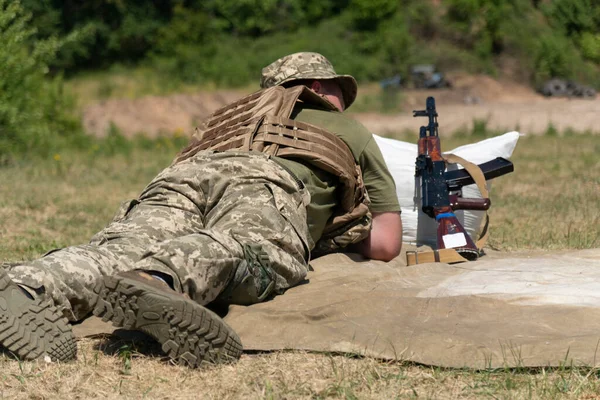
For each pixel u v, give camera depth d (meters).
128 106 41.88
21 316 4.54
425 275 6.40
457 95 47.53
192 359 4.49
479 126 30.64
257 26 56.97
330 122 7.06
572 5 57.00
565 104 45.41
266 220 5.65
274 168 6.14
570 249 8.04
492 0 54.50
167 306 4.36
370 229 7.10
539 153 20.03
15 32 20.06
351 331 4.96
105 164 19.52
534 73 51.84
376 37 53.09
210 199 5.95
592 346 4.56
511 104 46.12
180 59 52.28
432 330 4.96
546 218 10.40
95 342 5.01
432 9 55.50
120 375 4.48
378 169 7.13
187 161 6.34
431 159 7.56
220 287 5.06
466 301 5.46
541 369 4.36
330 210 6.85
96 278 5.06
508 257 7.39
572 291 5.71
